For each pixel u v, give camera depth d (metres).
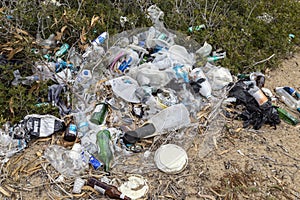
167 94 1.89
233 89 2.00
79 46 2.09
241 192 1.60
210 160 1.71
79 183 1.56
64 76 1.96
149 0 2.53
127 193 1.56
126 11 2.45
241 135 1.84
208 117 1.88
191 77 1.99
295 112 2.01
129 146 1.73
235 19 2.50
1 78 1.90
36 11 2.21
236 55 2.25
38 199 1.53
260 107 1.91
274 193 1.61
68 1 2.43
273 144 1.81
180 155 1.67
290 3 2.81
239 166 1.70
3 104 1.80
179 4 2.59
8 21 2.04
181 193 1.58
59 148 1.69
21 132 1.71
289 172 1.69
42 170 1.62
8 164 1.62
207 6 2.62
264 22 2.53
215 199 1.57
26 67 1.97
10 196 1.54
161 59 2.03
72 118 1.81
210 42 2.30
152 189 1.59
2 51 1.97
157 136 1.76
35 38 2.15
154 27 2.29
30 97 1.81
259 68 2.23
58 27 2.18
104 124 1.79
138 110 1.83
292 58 2.43
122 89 1.88
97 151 1.66
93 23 2.15
